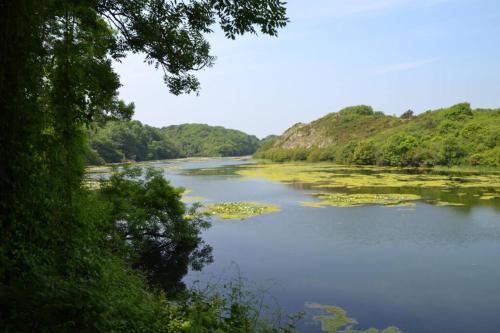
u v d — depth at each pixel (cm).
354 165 8031
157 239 2080
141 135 11875
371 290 1434
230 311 792
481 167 6116
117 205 1808
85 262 737
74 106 772
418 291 1421
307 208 2984
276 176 5794
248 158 14138
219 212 2859
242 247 1997
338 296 1382
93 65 869
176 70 894
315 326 1158
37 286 492
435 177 5003
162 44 844
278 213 2806
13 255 562
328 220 2556
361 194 3631
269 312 1208
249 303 932
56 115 703
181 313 731
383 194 3578
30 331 425
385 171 6219
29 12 564
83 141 801
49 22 657
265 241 2098
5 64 551
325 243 2041
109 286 728
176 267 1730
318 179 5131
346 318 1211
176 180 5434
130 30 838
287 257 1823
